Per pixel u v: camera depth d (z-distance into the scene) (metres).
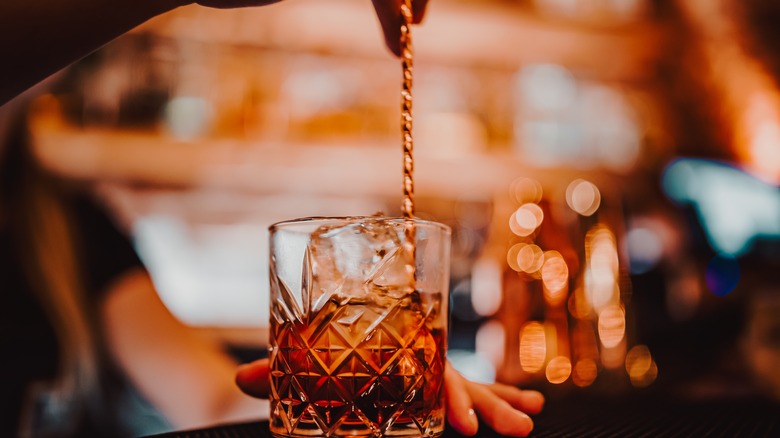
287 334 0.54
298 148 2.26
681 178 2.60
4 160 1.58
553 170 2.49
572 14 2.47
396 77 2.48
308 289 0.53
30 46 0.50
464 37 2.47
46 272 1.54
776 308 1.82
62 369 1.52
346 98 2.44
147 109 2.28
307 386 0.52
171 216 2.45
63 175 2.16
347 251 0.53
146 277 1.63
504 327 1.59
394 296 0.53
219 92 2.32
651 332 2.31
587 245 1.61
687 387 1.60
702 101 2.62
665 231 2.58
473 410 0.62
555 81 2.67
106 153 2.15
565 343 1.55
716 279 2.38
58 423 1.51
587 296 1.58
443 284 0.58
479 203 2.54
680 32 2.55
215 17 2.26
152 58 2.29
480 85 2.61
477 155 2.41
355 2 2.25
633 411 0.76
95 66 2.24
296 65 2.43
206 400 1.52
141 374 1.54
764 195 2.48
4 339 1.49
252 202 2.52
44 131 2.10
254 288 2.49
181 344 1.58
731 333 2.12
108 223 1.63
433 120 2.48
